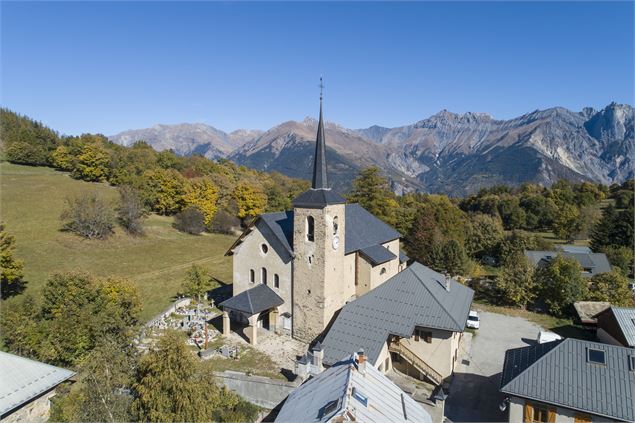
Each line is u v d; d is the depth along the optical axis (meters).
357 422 16.22
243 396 28.61
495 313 46.94
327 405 18.00
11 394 22.77
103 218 75.56
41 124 145.88
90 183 102.50
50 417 22.97
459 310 32.84
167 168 125.94
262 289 38.88
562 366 23.27
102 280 38.56
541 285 47.16
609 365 22.61
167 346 19.98
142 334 37.16
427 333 30.97
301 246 36.31
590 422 21.42
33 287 52.50
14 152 104.75
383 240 45.59
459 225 78.00
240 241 41.38
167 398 19.34
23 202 82.69
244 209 106.81
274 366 32.34
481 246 77.25
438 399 25.44
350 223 43.78
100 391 20.41
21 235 69.44
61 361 31.20
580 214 97.44
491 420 26.23
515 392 22.91
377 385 20.38
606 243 78.19
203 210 99.06
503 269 52.22
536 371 23.47
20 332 30.36
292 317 37.75
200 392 19.88
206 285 49.56
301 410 19.70
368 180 82.88
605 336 37.56
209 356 33.91
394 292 33.53
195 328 40.09
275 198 114.88
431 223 71.25
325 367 29.73
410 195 138.62
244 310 35.88
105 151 110.06
